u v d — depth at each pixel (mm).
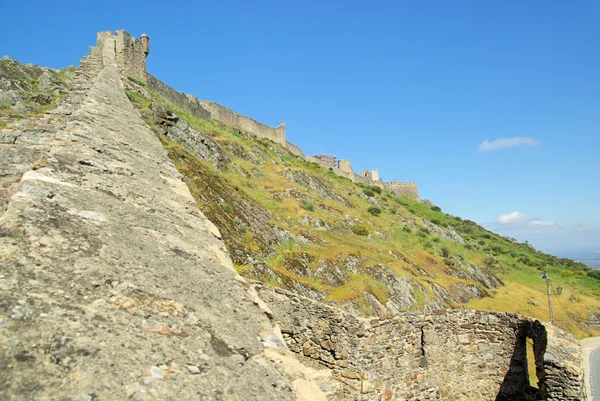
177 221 5297
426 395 9336
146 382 2236
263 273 20125
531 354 13133
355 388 8156
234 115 67688
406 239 52438
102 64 32031
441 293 34781
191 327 3037
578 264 86312
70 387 1961
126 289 3068
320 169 75625
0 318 2174
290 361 3375
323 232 36312
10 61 23703
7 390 1781
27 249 2961
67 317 2439
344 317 8375
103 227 3908
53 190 4281
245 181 39062
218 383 2561
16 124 10375
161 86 45281
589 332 41625
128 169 6340
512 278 58812
